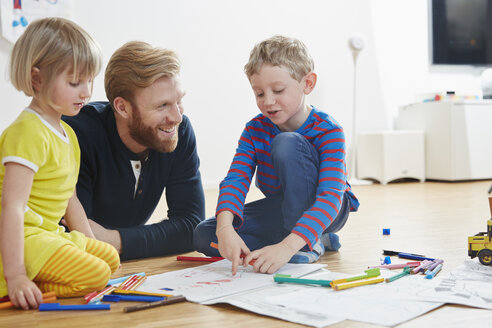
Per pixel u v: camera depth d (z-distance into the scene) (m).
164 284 0.99
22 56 0.93
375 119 3.72
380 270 1.07
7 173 0.90
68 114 0.97
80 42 0.94
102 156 1.24
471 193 2.73
